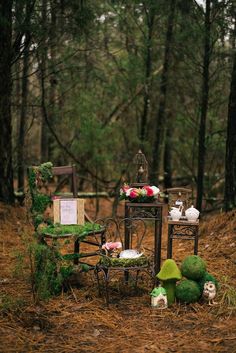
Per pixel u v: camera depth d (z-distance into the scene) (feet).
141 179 16.63
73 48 29.71
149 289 15.26
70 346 11.32
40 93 33.22
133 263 13.93
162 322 12.76
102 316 13.10
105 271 13.97
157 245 15.07
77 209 15.42
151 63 33.81
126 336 11.93
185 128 36.04
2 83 25.04
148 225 25.75
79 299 14.29
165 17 30.17
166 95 32.94
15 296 14.39
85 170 34.86
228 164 23.04
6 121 25.89
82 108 33.35
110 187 37.29
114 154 36.06
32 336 11.82
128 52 33.94
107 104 37.04
